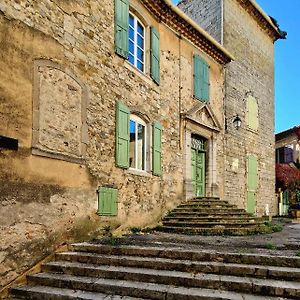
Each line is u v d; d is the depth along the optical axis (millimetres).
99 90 7750
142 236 7855
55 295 4824
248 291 4531
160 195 9984
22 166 5605
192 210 10320
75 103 6977
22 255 5477
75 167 6855
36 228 5805
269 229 9406
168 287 4762
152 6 10070
